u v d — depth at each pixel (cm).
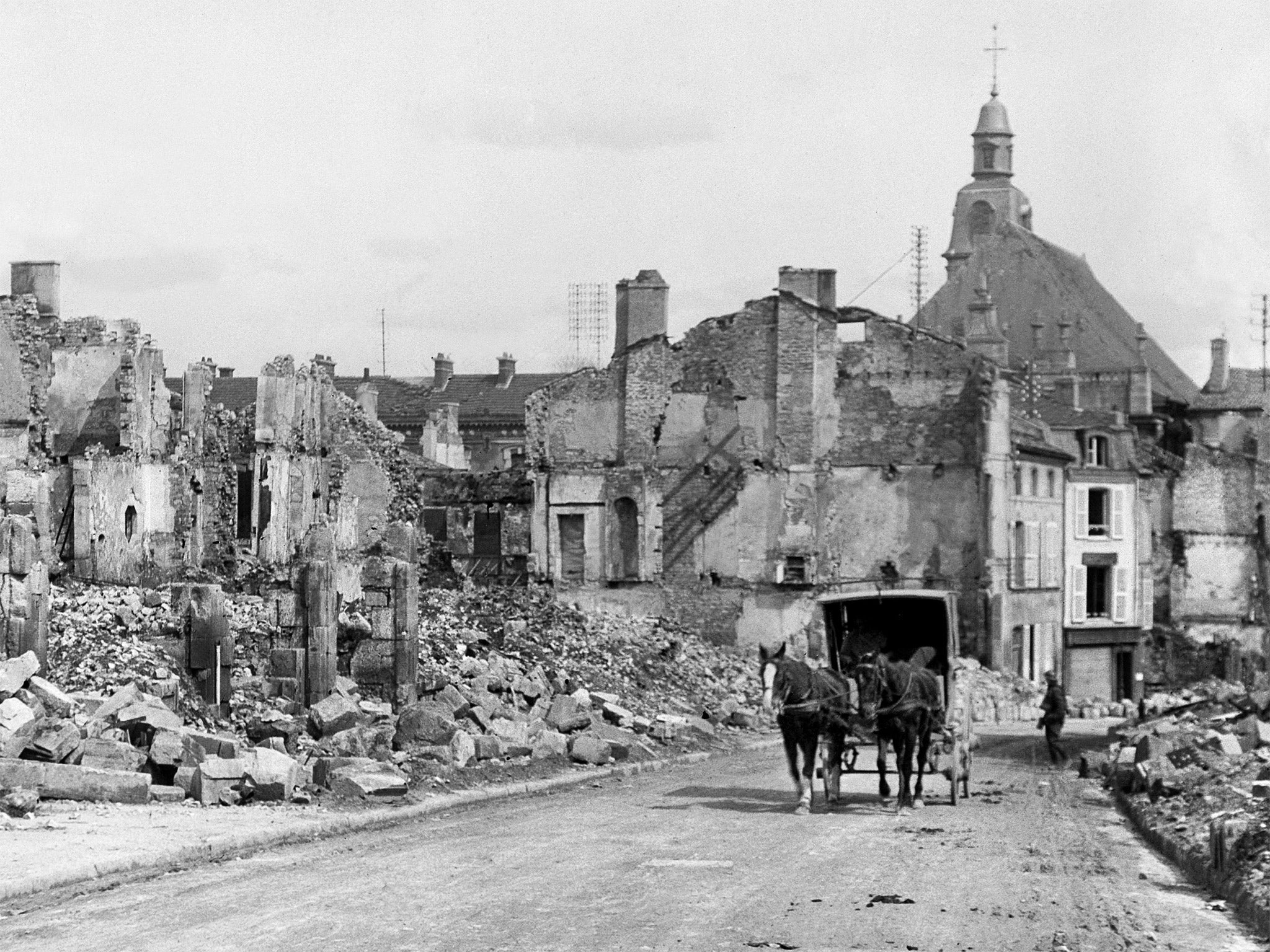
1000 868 2303
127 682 3359
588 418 7288
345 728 3412
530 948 1717
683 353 7162
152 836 2391
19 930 1800
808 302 6975
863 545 6912
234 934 1775
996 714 6359
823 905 1975
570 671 4931
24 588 3272
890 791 3366
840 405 6969
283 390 6419
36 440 5750
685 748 4341
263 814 2677
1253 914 1955
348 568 6066
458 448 10562
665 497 7144
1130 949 1791
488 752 3553
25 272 6762
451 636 4581
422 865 2239
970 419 6800
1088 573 8481
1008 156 13200
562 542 7300
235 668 3781
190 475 6162
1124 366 11069
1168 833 2638
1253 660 9725
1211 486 9700
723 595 7044
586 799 3188
